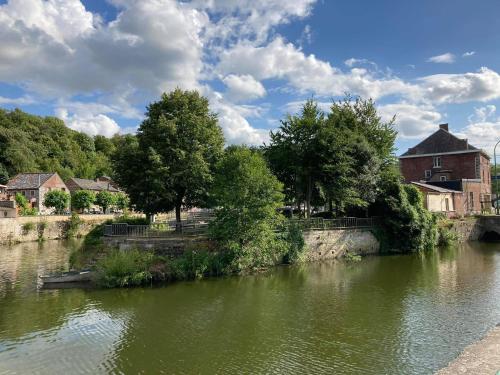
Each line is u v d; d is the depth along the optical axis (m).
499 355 9.84
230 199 24.23
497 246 37.59
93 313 16.97
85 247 28.94
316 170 32.06
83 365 12.00
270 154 33.78
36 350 13.12
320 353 12.66
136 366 11.91
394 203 33.59
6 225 43.69
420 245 33.78
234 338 14.03
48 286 21.72
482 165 55.84
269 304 18.11
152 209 30.27
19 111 108.31
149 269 22.31
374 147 36.50
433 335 13.95
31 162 88.31
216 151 30.19
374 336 14.00
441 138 57.31
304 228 29.75
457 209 47.94
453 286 21.05
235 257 24.31
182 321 15.88
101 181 101.06
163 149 28.16
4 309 17.56
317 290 20.62
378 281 22.62
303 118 33.09
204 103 31.52
